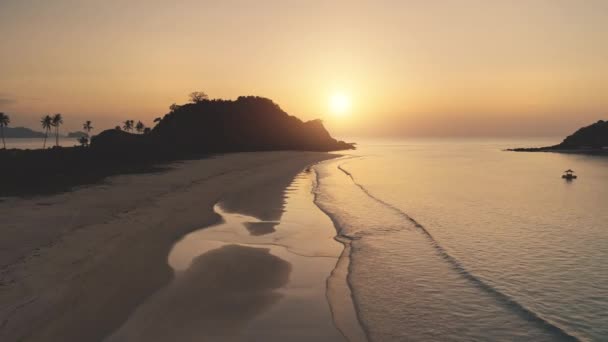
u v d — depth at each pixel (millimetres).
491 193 39281
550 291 13602
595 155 115500
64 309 10570
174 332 9875
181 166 54281
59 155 52781
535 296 13156
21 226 18438
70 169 43625
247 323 10562
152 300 11531
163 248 16625
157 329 9938
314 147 139500
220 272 14320
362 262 16266
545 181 51125
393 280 14281
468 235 21422
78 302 11031
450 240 20297
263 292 12695
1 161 43625
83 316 10297
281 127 139750
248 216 24578
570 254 18062
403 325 10867
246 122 130250
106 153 59875
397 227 22719
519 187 44500
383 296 12844
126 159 58281
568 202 33938
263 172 53656
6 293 11188
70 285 12023
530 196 37438
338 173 59094
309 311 11477
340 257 16828
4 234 17031
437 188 42812
